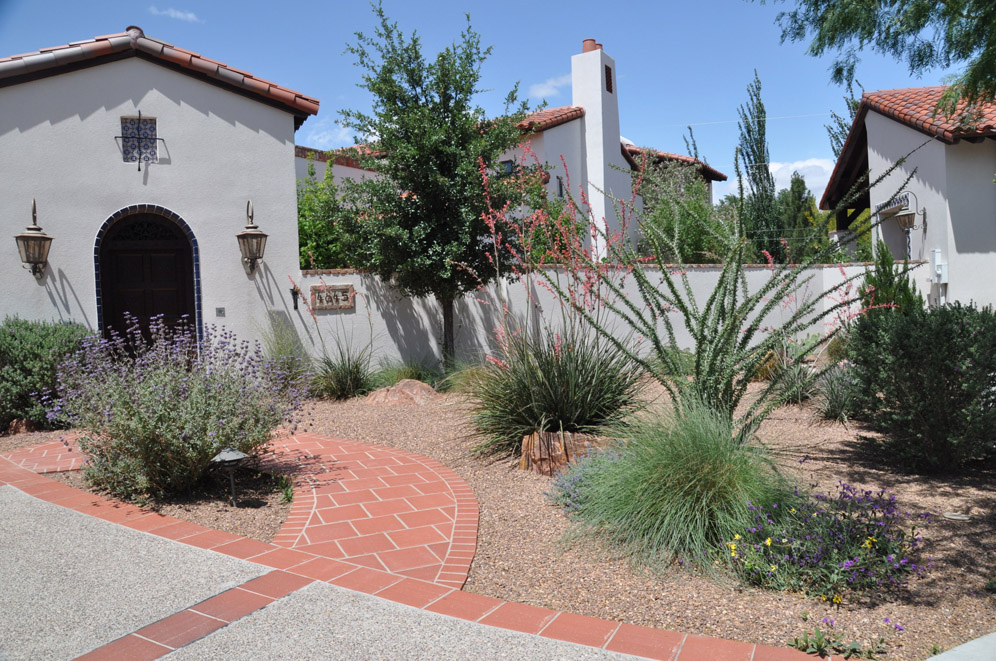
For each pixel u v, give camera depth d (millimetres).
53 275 10117
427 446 7781
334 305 11617
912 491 6031
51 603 3885
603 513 5090
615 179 21000
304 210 13461
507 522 5402
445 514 5539
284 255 11406
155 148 10727
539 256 10992
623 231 7277
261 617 3744
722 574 4387
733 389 6195
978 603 4020
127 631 3570
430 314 12312
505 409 7262
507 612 3854
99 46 10211
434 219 10953
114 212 10492
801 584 4195
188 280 11141
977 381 6246
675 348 6566
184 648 3400
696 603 4031
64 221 10180
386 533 5121
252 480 6441
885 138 16562
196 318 10930
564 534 5062
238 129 11172
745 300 6223
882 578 4223
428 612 3828
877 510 4746
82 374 6305
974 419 6250
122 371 6211
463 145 11156
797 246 6254
